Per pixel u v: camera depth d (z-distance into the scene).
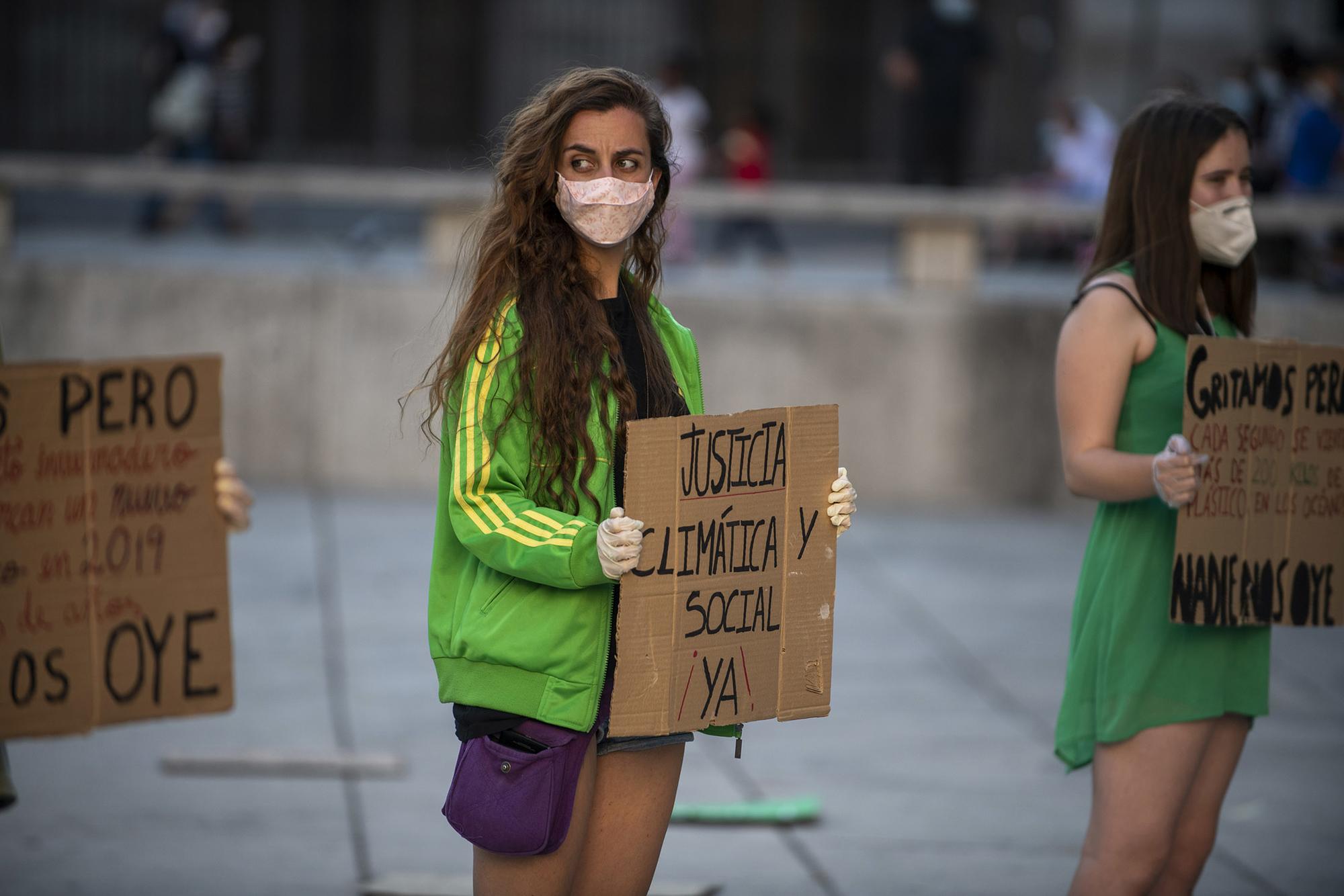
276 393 33.72
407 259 38.69
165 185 33.31
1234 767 12.23
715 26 62.78
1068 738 12.06
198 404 11.07
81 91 58.06
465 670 10.05
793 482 10.23
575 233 10.20
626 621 9.61
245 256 38.44
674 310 33.81
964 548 31.28
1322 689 23.72
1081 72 59.47
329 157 62.31
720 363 33.94
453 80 62.94
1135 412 11.97
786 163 62.66
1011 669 23.98
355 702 21.38
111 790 17.89
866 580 28.86
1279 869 16.55
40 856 15.77
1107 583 11.90
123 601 10.94
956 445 34.19
